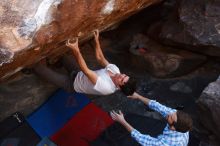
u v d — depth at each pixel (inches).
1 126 225.9
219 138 224.1
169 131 181.6
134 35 284.7
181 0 263.3
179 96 259.4
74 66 218.1
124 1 184.5
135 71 275.1
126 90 178.4
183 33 257.6
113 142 229.8
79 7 161.0
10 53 147.9
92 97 255.1
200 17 254.1
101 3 169.9
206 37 249.8
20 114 231.9
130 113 246.5
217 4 252.4
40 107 235.6
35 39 153.7
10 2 146.9
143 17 297.9
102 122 237.3
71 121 235.8
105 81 176.9
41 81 255.0
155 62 265.6
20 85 253.1
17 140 223.0
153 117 244.7
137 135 188.1
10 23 146.8
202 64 274.1
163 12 296.2
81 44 260.2
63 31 162.7
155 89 263.7
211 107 216.7
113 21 212.2
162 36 267.7
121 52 286.2
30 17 149.2
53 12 153.6
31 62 191.6
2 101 246.2
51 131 231.0
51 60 231.3
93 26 187.8
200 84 265.7
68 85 213.9
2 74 179.5
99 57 188.1
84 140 230.8
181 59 264.7
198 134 233.9
